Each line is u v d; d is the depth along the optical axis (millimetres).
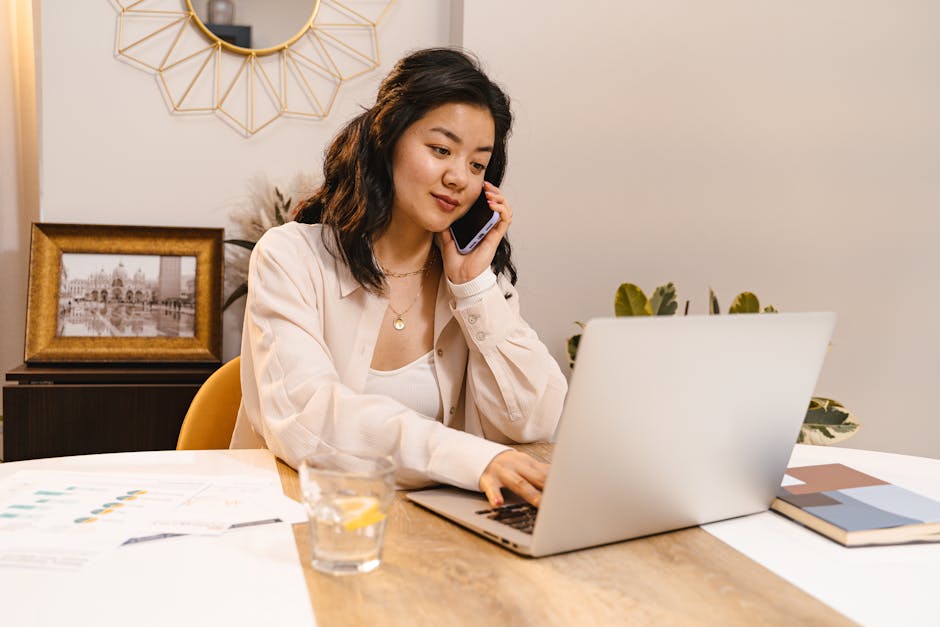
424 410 1490
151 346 2543
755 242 2852
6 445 2318
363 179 1369
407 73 1337
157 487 1053
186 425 1623
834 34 2836
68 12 2611
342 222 1397
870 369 2984
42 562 805
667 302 2494
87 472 1113
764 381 941
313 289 1403
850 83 2861
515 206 2637
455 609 736
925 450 3043
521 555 872
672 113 2744
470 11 2557
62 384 2369
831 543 959
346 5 2783
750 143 2814
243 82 2750
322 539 803
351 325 1438
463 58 1349
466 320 1369
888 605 789
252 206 2766
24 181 2785
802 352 960
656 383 839
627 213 2734
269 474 1143
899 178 2926
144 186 2717
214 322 2596
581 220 2695
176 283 2582
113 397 2369
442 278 1492
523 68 2605
